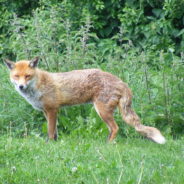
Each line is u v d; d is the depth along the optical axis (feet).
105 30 84.48
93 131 49.98
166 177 35.17
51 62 55.42
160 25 76.28
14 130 52.70
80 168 35.73
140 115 52.75
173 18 79.00
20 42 57.57
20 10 90.12
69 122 52.42
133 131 51.78
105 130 49.93
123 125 52.21
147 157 40.16
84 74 49.21
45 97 49.06
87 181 34.14
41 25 59.00
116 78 48.67
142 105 52.49
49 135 49.39
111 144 45.16
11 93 54.44
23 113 53.62
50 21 60.23
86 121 52.37
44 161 38.01
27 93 49.24
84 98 49.21
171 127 52.42
